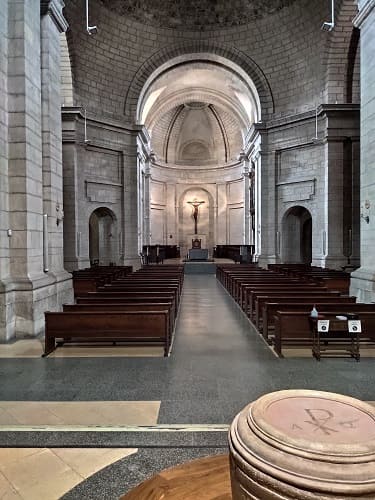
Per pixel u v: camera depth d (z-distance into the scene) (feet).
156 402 16.97
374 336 24.48
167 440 13.50
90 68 69.31
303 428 5.41
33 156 30.78
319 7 63.46
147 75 74.33
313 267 62.03
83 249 68.85
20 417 15.55
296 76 70.95
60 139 37.65
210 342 27.50
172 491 8.02
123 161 75.25
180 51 74.08
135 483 11.29
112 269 61.93
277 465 4.85
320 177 66.95
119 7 68.23
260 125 74.08
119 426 14.55
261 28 71.51
